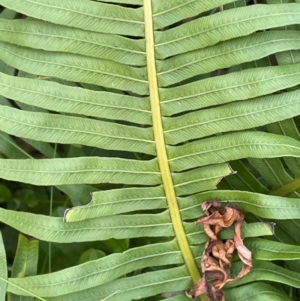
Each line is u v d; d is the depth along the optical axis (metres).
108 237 0.69
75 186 0.76
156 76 0.68
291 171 0.75
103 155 0.82
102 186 0.79
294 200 0.67
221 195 0.69
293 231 0.74
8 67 0.76
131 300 0.74
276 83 0.67
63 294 0.67
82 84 0.76
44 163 0.66
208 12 0.78
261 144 0.67
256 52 0.67
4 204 0.81
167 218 0.70
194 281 0.71
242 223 0.68
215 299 0.69
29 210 0.82
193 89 0.68
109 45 0.67
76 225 0.67
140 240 0.78
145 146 0.69
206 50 0.68
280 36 0.67
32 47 0.66
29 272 0.70
